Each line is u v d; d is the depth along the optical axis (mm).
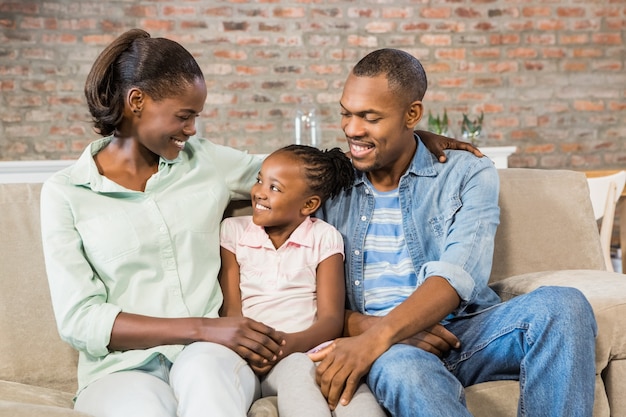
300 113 4242
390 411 1436
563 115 5395
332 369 1461
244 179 1879
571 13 5332
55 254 1592
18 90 4816
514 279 1939
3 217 1784
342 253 1799
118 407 1396
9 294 1736
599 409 1617
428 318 1538
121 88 1632
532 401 1495
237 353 1530
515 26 5297
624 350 1631
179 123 1633
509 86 5328
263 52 5082
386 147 1752
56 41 4832
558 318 1477
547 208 2102
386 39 5195
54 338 1745
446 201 1802
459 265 1646
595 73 5391
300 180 1755
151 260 1663
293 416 1398
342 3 5133
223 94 5066
